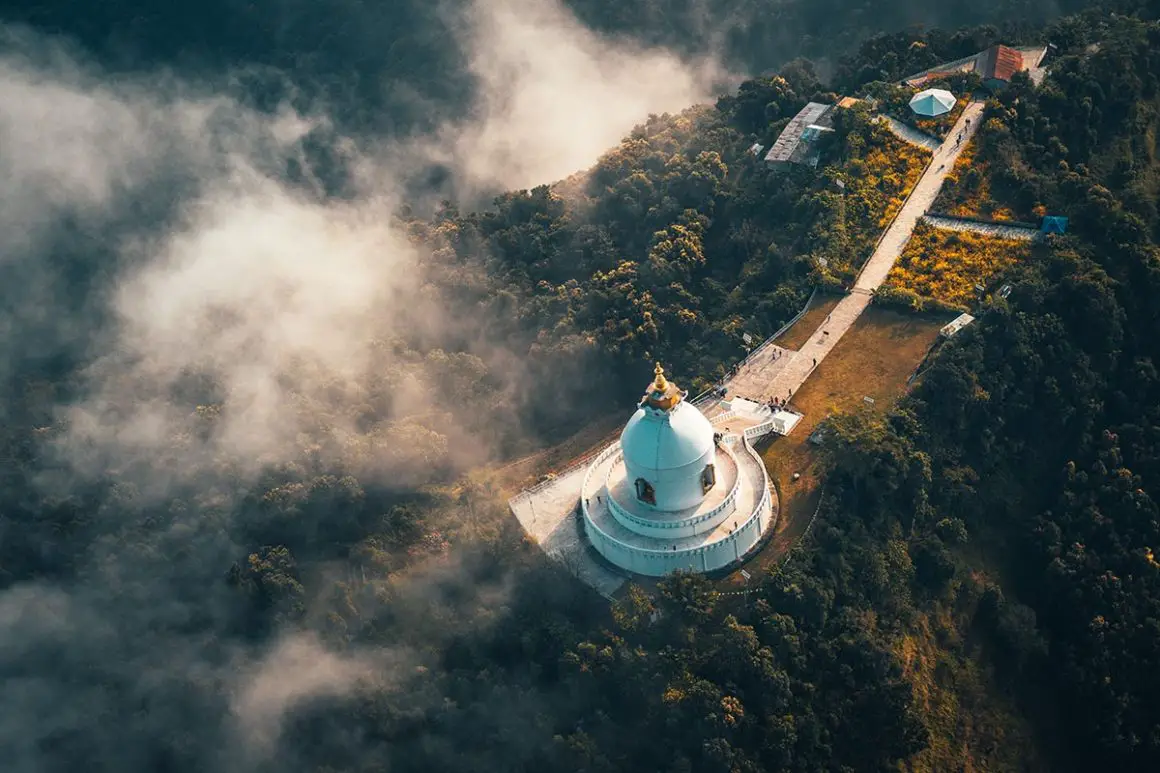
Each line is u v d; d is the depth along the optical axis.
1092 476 172.12
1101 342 179.00
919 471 163.88
